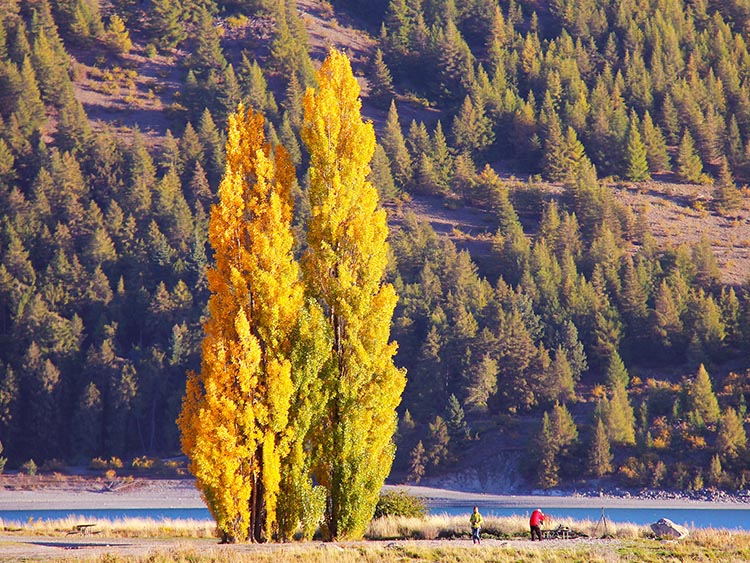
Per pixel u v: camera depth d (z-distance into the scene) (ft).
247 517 417.90
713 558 395.55
